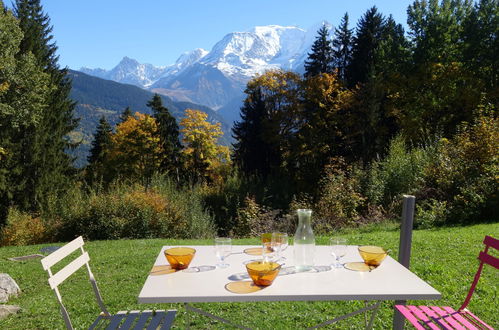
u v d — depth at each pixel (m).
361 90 27.31
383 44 33.34
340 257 2.97
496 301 4.91
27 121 26.64
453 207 11.56
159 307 5.13
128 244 10.01
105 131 46.97
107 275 6.87
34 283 6.89
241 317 4.72
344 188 13.05
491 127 12.51
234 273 2.80
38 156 30.20
